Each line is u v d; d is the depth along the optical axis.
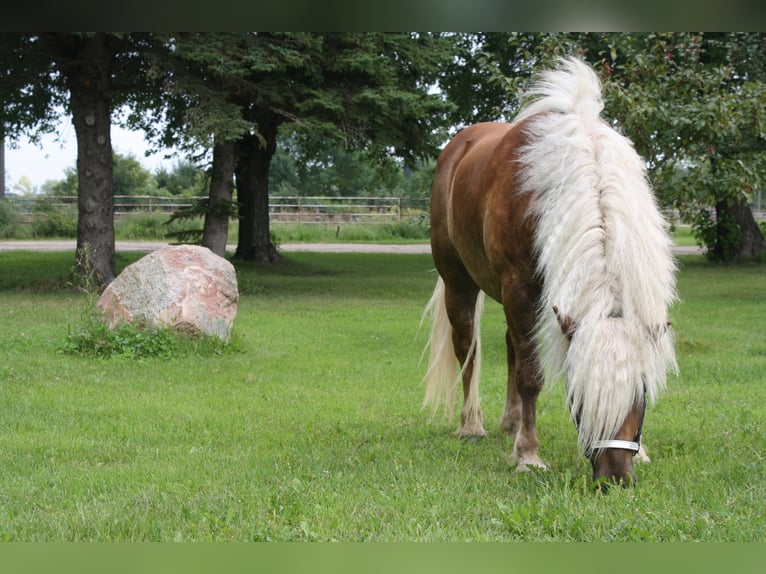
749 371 9.01
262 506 4.41
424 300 16.97
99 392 7.85
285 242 39.03
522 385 5.12
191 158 20.38
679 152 9.77
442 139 19.17
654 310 4.04
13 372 8.58
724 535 3.87
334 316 14.23
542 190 4.75
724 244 26.36
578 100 5.03
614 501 4.03
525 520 4.04
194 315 9.97
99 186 17.27
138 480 5.02
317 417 6.92
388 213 45.81
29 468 5.33
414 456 5.54
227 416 6.95
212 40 15.80
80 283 16.98
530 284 4.98
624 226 4.18
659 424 6.46
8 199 44.56
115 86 17.50
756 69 14.52
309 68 17.19
